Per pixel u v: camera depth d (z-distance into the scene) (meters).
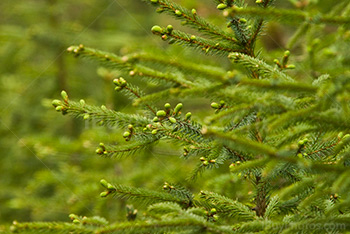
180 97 1.87
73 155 2.70
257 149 1.84
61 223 1.89
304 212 1.94
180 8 1.96
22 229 1.87
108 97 2.83
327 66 1.90
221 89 1.87
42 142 2.65
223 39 1.98
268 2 1.94
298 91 1.86
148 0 1.95
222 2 1.96
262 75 1.94
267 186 1.98
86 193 2.49
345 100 1.86
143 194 1.97
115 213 2.38
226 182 2.19
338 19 1.87
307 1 1.86
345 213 1.93
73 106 1.95
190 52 2.39
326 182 1.87
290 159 1.85
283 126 1.87
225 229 1.90
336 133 1.92
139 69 1.88
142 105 1.96
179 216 1.90
